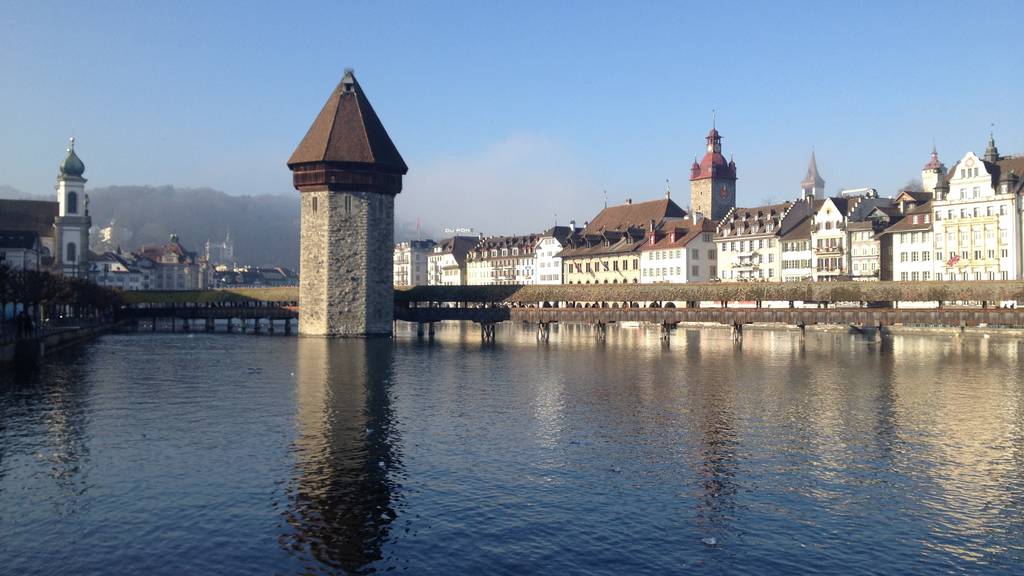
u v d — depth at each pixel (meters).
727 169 169.50
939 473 31.55
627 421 42.12
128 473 31.72
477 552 23.75
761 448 35.78
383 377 60.94
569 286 107.62
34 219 180.12
